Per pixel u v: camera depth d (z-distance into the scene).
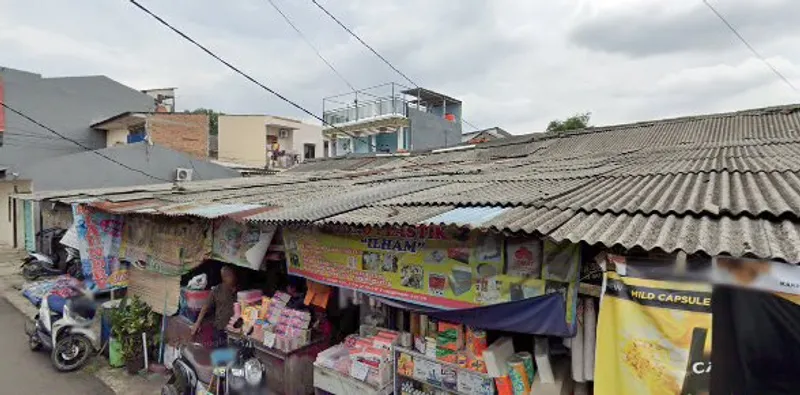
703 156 6.50
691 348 2.51
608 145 9.97
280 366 5.50
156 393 6.28
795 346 2.29
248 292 6.41
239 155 28.09
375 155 16.09
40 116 19.86
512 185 5.43
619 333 2.72
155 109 24.94
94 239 8.30
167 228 7.44
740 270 2.41
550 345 4.05
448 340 4.25
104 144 22.11
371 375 4.68
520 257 3.60
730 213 3.04
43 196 10.54
